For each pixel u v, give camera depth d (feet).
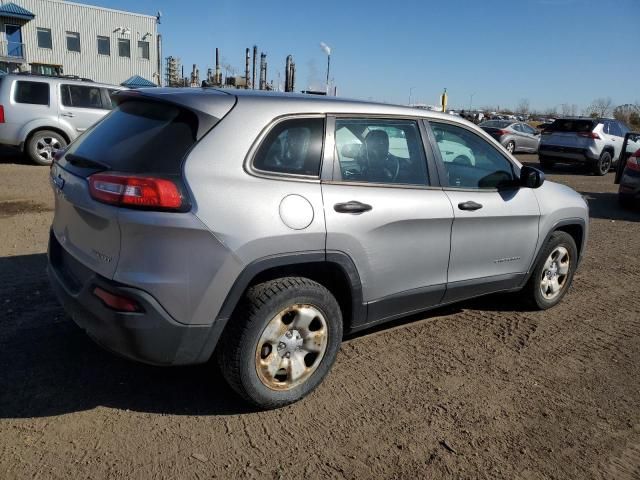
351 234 11.00
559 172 57.67
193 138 9.74
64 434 9.68
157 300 9.21
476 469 9.50
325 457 9.55
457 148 13.79
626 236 28.45
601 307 17.70
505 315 16.49
